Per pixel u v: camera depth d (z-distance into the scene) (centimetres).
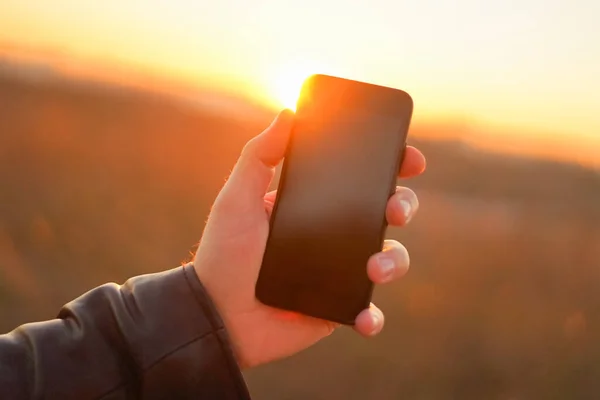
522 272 202
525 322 163
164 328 44
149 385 43
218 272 51
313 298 51
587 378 139
